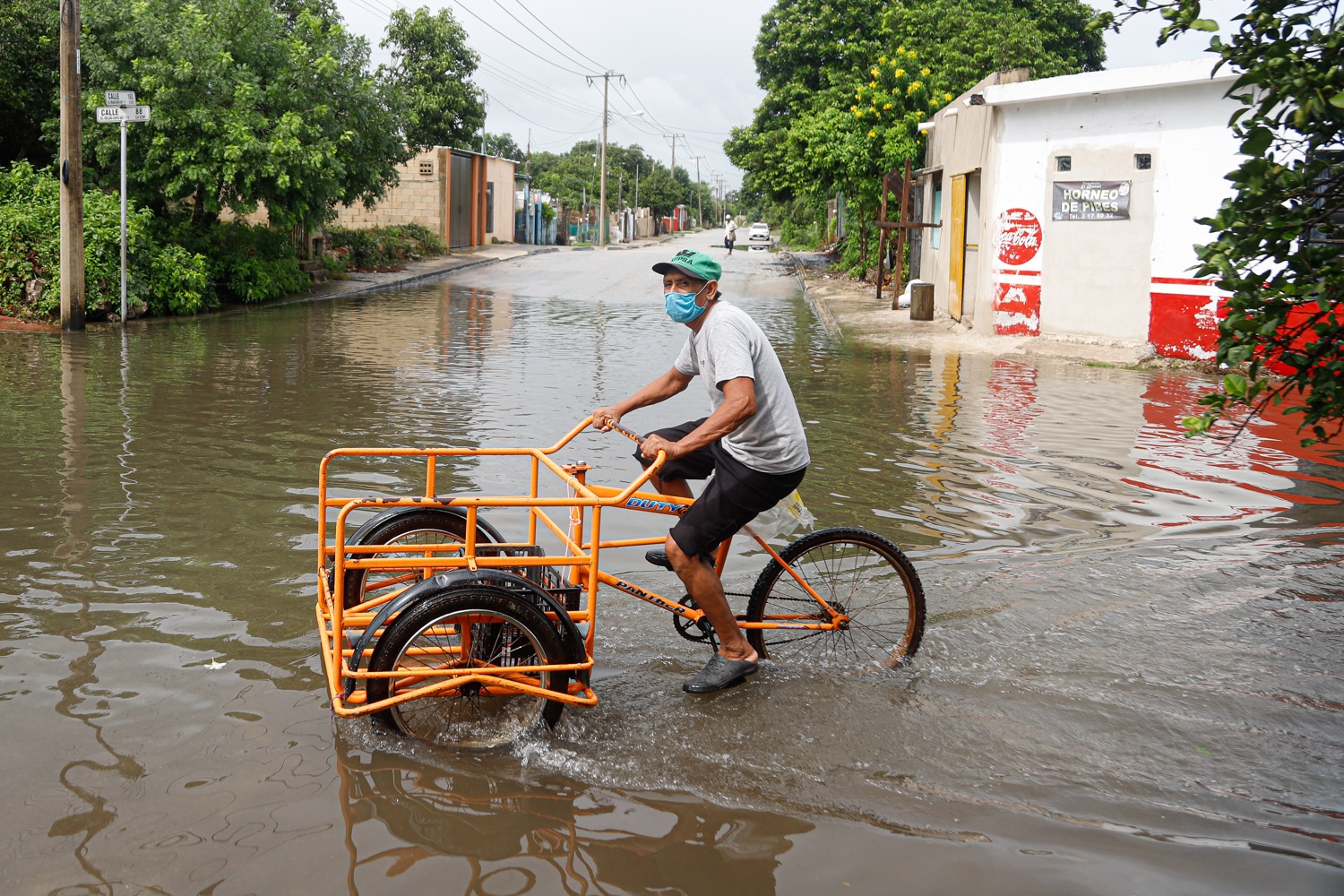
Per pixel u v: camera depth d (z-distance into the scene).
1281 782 3.66
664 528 6.51
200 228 20.14
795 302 23.98
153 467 7.45
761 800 3.47
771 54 38.19
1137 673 4.55
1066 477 7.96
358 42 22.42
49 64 20.55
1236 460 8.60
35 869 2.92
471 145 43.28
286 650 4.46
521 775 3.58
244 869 2.96
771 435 4.11
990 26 33.03
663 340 16.05
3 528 5.97
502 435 8.90
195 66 18.48
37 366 11.80
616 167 89.12
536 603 3.87
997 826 3.35
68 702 3.92
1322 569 5.91
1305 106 3.07
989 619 5.09
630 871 3.05
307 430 8.86
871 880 3.05
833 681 4.44
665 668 4.53
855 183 28.84
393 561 3.91
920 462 8.33
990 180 16.39
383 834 3.17
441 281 27.22
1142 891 3.02
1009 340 15.97
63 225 14.59
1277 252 3.38
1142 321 14.88
